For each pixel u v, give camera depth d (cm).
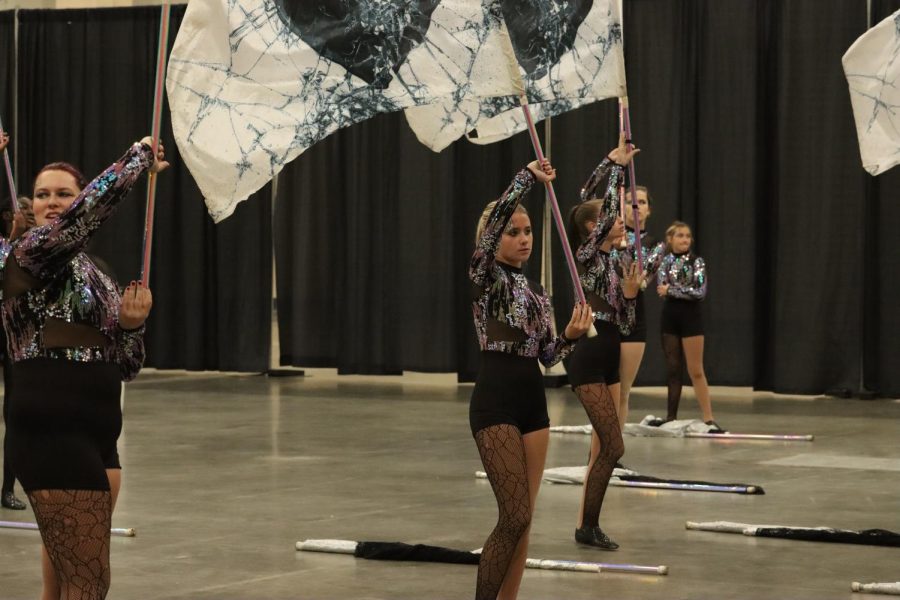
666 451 1061
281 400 1474
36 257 359
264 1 468
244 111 463
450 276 1652
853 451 1059
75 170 401
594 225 696
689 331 1189
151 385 1644
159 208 1789
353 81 476
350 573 616
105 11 1800
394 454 1046
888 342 1458
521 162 1614
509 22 542
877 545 682
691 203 1539
